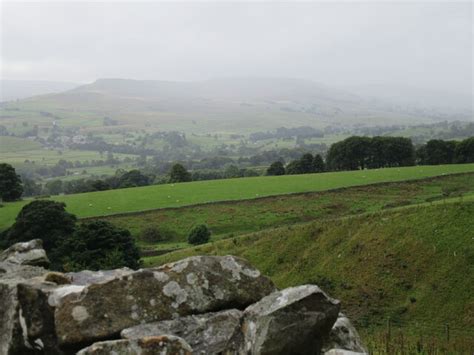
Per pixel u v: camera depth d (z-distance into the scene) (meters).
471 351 28.67
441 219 48.06
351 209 76.81
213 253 59.78
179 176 126.69
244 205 85.12
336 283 46.28
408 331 36.59
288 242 55.19
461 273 41.25
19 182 104.06
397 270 44.50
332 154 128.38
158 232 78.56
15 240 69.69
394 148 121.94
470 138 117.25
